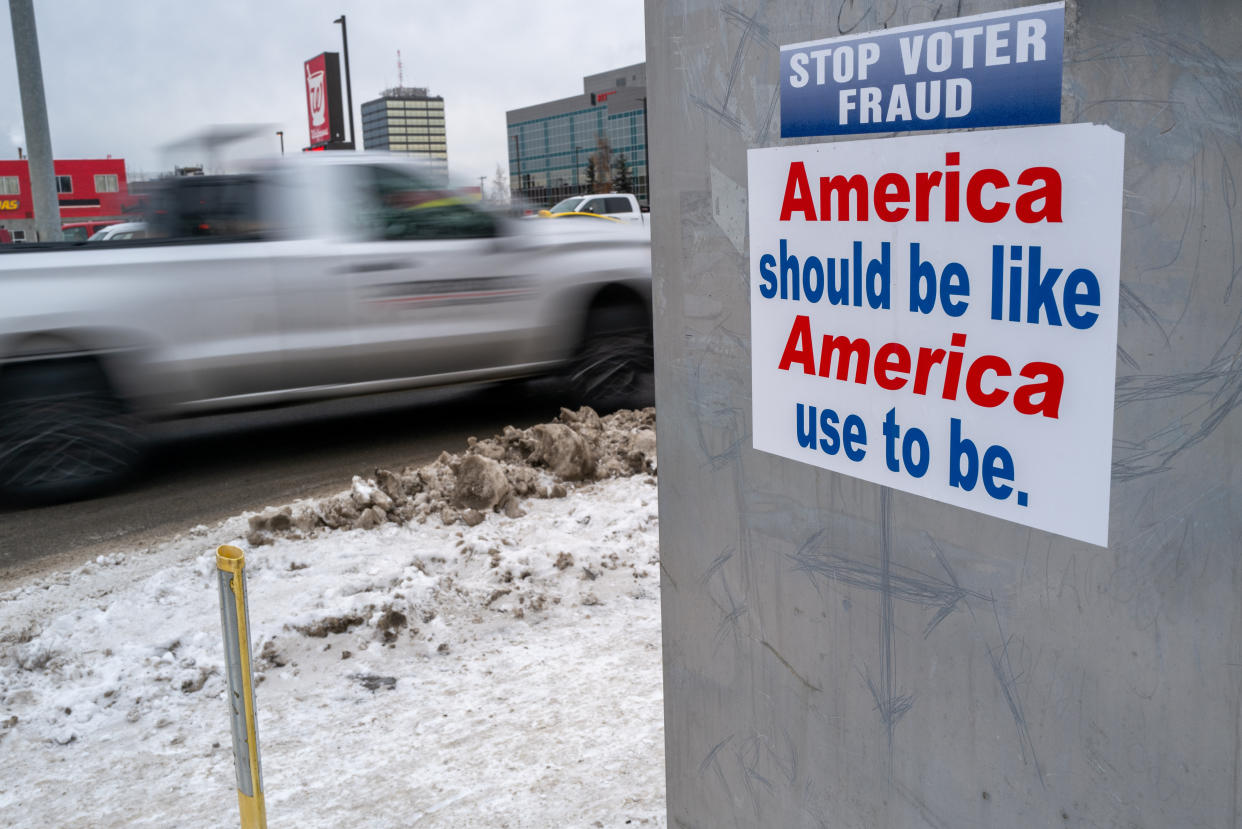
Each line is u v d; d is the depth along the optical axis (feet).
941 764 5.49
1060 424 4.62
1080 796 4.83
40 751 12.07
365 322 23.70
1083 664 4.72
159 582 16.43
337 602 14.85
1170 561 4.31
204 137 23.67
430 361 24.81
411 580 15.62
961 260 4.91
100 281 21.07
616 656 13.57
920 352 5.19
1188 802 4.41
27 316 20.53
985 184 4.74
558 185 394.93
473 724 12.06
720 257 6.32
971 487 5.06
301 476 23.79
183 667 13.73
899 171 5.12
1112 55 4.19
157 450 26.66
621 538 17.44
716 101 6.14
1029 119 4.52
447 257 24.61
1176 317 4.14
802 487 6.03
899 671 5.63
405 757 11.44
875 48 5.12
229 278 22.13
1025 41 4.48
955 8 4.73
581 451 20.99
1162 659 4.41
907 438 5.34
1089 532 4.58
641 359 27.91
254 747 8.34
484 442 22.56
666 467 7.07
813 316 5.75
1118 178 4.24
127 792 11.17
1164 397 4.23
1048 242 4.53
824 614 6.04
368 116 523.29
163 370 21.81
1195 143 3.99
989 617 5.10
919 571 5.42
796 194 5.71
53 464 21.63
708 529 6.80
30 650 14.16
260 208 23.03
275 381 23.02
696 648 7.09
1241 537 4.07
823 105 5.46
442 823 10.18
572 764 11.07
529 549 16.69
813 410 5.85
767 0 5.69
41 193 47.01
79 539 19.75
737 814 7.00
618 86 347.97
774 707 6.53
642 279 27.50
